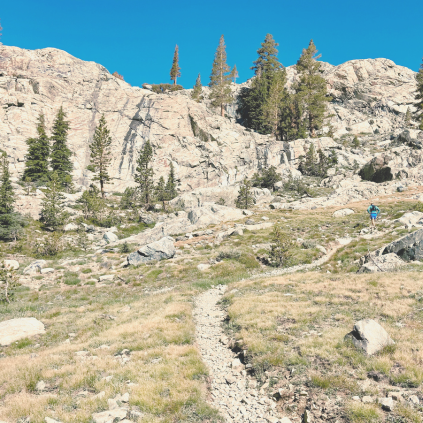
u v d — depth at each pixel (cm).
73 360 1188
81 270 3234
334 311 1438
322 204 5791
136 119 8900
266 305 1631
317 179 7831
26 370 1083
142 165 7150
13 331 1566
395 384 842
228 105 12069
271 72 11294
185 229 4888
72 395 930
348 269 2450
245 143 9306
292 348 1128
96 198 5781
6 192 4572
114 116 8838
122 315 1844
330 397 828
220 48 11556
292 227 4253
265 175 7944
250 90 11319
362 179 7125
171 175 7694
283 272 2727
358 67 12044
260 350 1141
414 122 10062
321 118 9769
